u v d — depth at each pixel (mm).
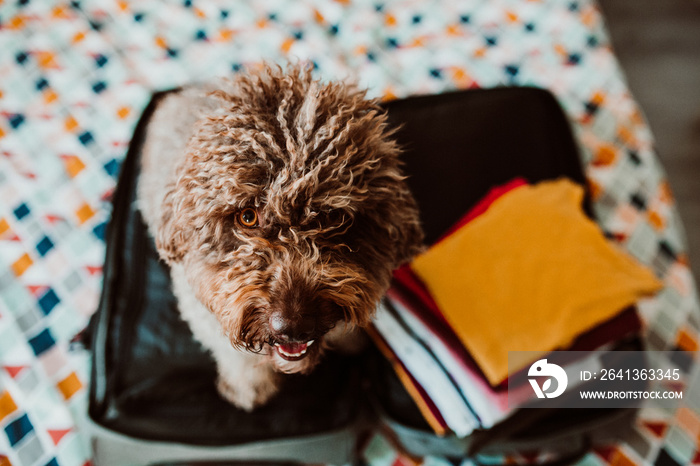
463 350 1752
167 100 2035
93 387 1913
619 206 2510
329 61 2865
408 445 1955
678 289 2303
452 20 3064
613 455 2037
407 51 2975
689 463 2006
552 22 3027
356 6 3117
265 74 1502
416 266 1908
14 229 2428
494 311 1781
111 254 2129
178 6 3078
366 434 2117
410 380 1871
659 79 3557
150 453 1877
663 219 2479
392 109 2436
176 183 1366
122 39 2969
